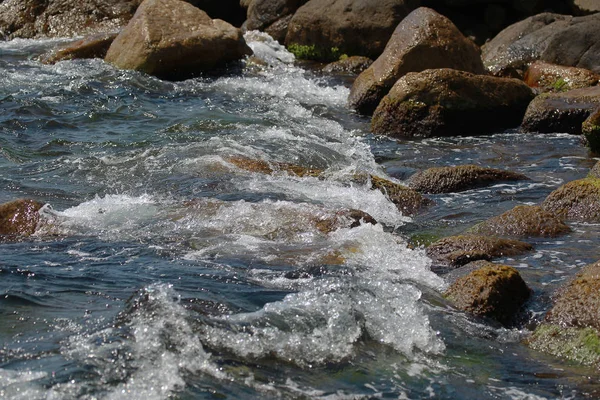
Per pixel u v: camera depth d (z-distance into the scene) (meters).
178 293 9.66
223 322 8.64
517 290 10.02
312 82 26.59
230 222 12.70
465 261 11.39
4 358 7.88
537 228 12.71
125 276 10.41
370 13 30.47
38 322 8.81
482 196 15.27
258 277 10.48
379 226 12.75
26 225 12.48
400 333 8.95
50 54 28.41
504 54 27.55
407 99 20.95
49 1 33.72
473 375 8.29
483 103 21.19
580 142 19.70
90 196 14.77
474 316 9.63
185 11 27.98
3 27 33.16
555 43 26.45
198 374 7.74
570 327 9.08
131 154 17.41
